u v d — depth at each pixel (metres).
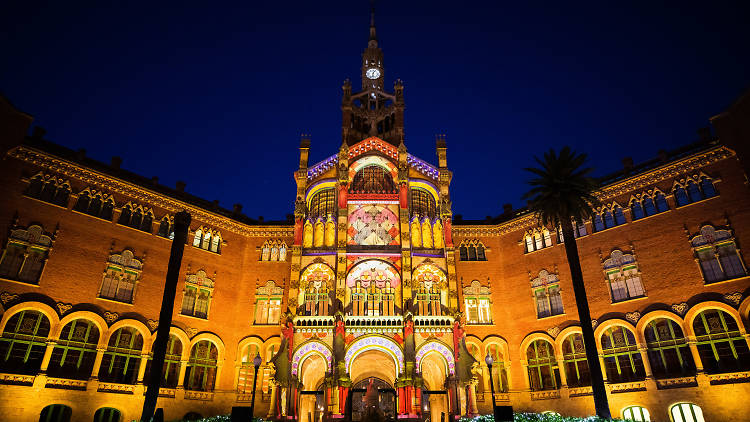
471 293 51.31
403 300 45.28
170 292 35.97
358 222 50.25
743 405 34.22
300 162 52.94
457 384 42.34
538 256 49.81
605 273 44.03
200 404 44.81
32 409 35.94
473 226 53.97
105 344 40.41
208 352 47.16
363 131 60.22
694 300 38.25
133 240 44.66
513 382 47.66
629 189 44.34
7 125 39.19
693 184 40.94
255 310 50.09
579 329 44.22
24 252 38.47
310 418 42.84
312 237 49.78
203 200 52.31
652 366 39.56
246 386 47.56
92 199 43.28
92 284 41.12
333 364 42.16
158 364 33.50
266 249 52.88
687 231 40.09
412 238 49.91
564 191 36.22
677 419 37.38
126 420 40.16
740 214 37.62
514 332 49.25
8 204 38.34
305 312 45.81
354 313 45.62
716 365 36.34
